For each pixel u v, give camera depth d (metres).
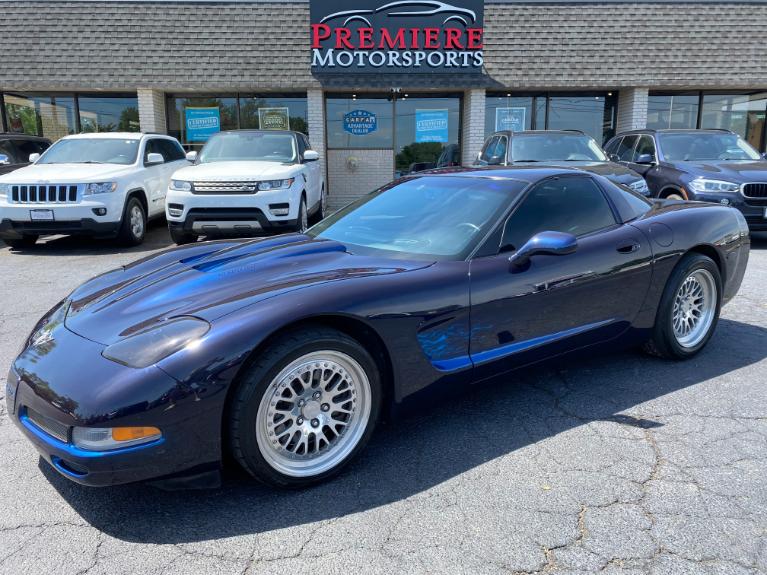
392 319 2.54
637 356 3.98
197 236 8.42
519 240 3.06
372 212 3.56
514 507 2.28
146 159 9.37
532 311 2.99
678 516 2.21
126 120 13.21
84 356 2.28
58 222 7.86
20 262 7.52
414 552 2.03
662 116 13.52
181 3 11.90
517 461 2.63
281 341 2.29
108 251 8.34
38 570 1.97
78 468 2.12
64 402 2.12
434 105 13.41
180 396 2.11
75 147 9.23
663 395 3.32
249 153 8.85
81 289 3.12
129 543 2.11
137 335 2.30
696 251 3.84
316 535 2.13
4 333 4.60
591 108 13.47
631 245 3.40
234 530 2.18
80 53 11.91
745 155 8.77
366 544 2.08
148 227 10.98
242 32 11.91
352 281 2.56
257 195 7.58
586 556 1.99
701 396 3.30
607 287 3.29
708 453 2.67
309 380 2.39
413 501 2.34
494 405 3.23
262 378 2.21
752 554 1.99
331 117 13.34
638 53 12.17
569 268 3.11
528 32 12.05
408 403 2.69
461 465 2.60
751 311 5.01
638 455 2.66
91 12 11.89
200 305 2.45
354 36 11.75
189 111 13.14
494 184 3.35
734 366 3.75
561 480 2.46
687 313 3.83
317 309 2.36
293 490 2.43
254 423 2.23
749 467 2.54
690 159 8.66
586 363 3.87
